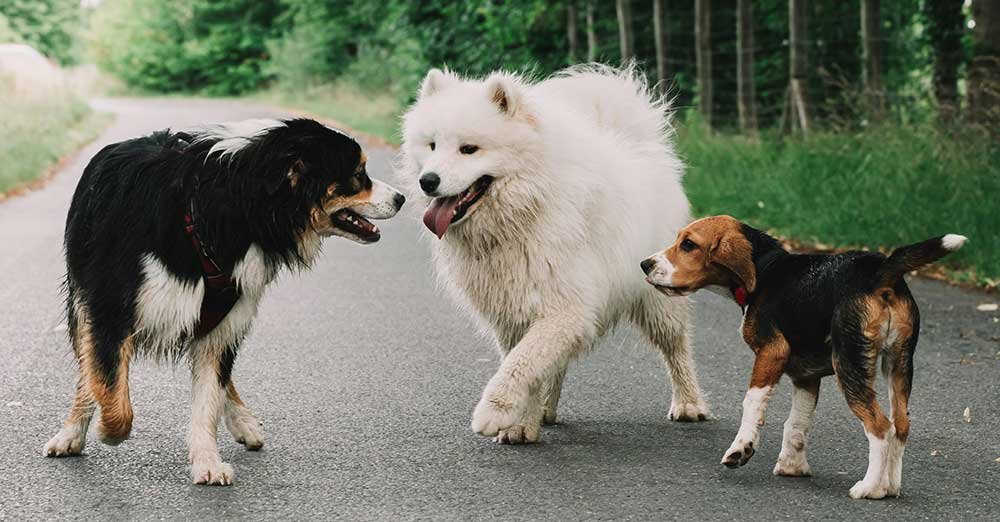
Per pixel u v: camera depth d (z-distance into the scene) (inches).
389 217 200.1
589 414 238.4
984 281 368.8
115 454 205.6
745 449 186.5
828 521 169.6
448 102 214.8
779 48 820.0
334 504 178.9
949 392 247.1
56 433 218.2
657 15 713.0
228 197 188.5
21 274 401.1
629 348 296.8
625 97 249.0
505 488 186.9
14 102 1005.8
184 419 228.7
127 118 1286.9
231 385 212.4
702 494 183.0
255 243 191.6
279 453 208.2
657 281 199.9
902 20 708.7
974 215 401.1
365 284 393.1
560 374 228.2
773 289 189.6
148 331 192.7
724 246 193.2
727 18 831.7
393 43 1374.3
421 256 457.4
